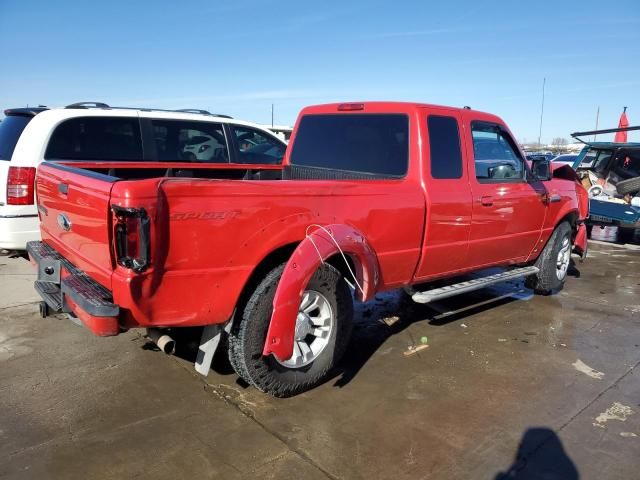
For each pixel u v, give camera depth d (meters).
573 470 2.84
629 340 4.79
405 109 4.33
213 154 6.95
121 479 2.68
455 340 4.69
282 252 3.44
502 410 3.46
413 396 3.62
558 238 5.99
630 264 8.32
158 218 2.75
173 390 3.60
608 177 10.98
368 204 3.76
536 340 4.74
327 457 2.90
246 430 3.14
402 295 6.01
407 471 2.80
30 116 5.98
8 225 5.34
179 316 2.97
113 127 6.07
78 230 3.19
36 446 2.92
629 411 3.48
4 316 4.91
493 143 4.98
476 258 4.92
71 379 3.72
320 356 3.62
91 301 2.82
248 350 3.26
